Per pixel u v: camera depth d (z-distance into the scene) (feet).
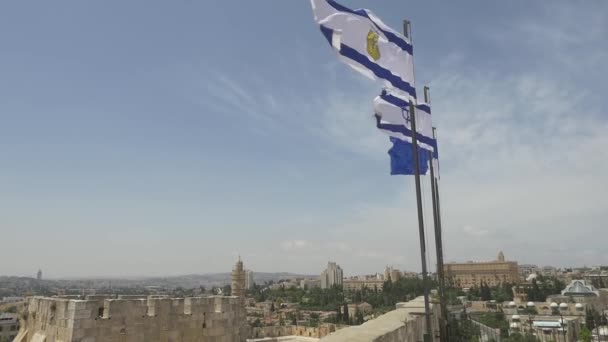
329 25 46.11
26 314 94.99
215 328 96.73
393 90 50.34
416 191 46.98
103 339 80.07
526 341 118.73
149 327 86.48
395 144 53.83
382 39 50.80
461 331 79.61
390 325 46.91
